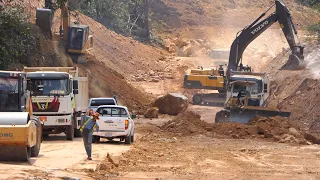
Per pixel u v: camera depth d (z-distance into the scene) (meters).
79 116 54.72
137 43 138.00
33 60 71.50
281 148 47.25
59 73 50.81
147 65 124.69
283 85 83.62
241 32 83.06
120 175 31.86
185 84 90.38
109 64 109.56
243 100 65.81
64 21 83.88
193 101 90.75
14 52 67.25
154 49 145.12
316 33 105.25
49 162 35.47
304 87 77.12
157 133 57.88
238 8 198.38
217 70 91.62
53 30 88.69
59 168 32.75
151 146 47.19
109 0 143.62
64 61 79.50
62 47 82.69
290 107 74.06
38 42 74.69
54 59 76.62
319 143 54.16
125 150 43.41
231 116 62.62
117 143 48.91
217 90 92.00
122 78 96.19
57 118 50.56
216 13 189.50
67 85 50.91
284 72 87.12
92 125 37.38
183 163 37.38
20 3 87.38
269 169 35.69
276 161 39.44
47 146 45.94
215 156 41.31
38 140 38.19
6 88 37.66
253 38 82.75
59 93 50.59
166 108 83.31
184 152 43.28
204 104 90.12
